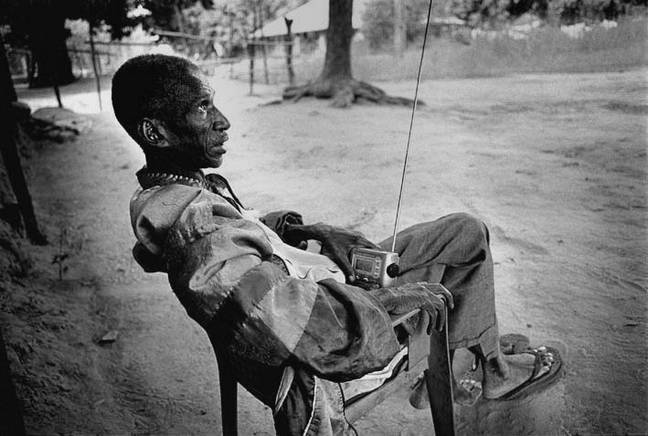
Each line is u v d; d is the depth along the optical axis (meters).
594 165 4.86
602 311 2.66
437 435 1.73
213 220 1.32
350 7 9.52
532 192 4.36
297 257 1.53
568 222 3.73
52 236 4.13
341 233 1.69
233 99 10.46
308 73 12.72
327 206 4.41
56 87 8.95
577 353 2.37
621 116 6.26
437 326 1.50
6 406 1.85
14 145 3.73
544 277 3.03
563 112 6.75
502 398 2.01
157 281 3.43
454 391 2.05
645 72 8.05
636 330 2.49
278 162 5.85
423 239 1.77
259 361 1.24
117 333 2.82
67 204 4.91
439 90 9.31
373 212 4.21
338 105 8.82
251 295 1.21
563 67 9.28
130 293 3.27
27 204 3.86
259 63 13.66
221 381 1.57
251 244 1.31
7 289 3.13
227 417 1.58
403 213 4.14
